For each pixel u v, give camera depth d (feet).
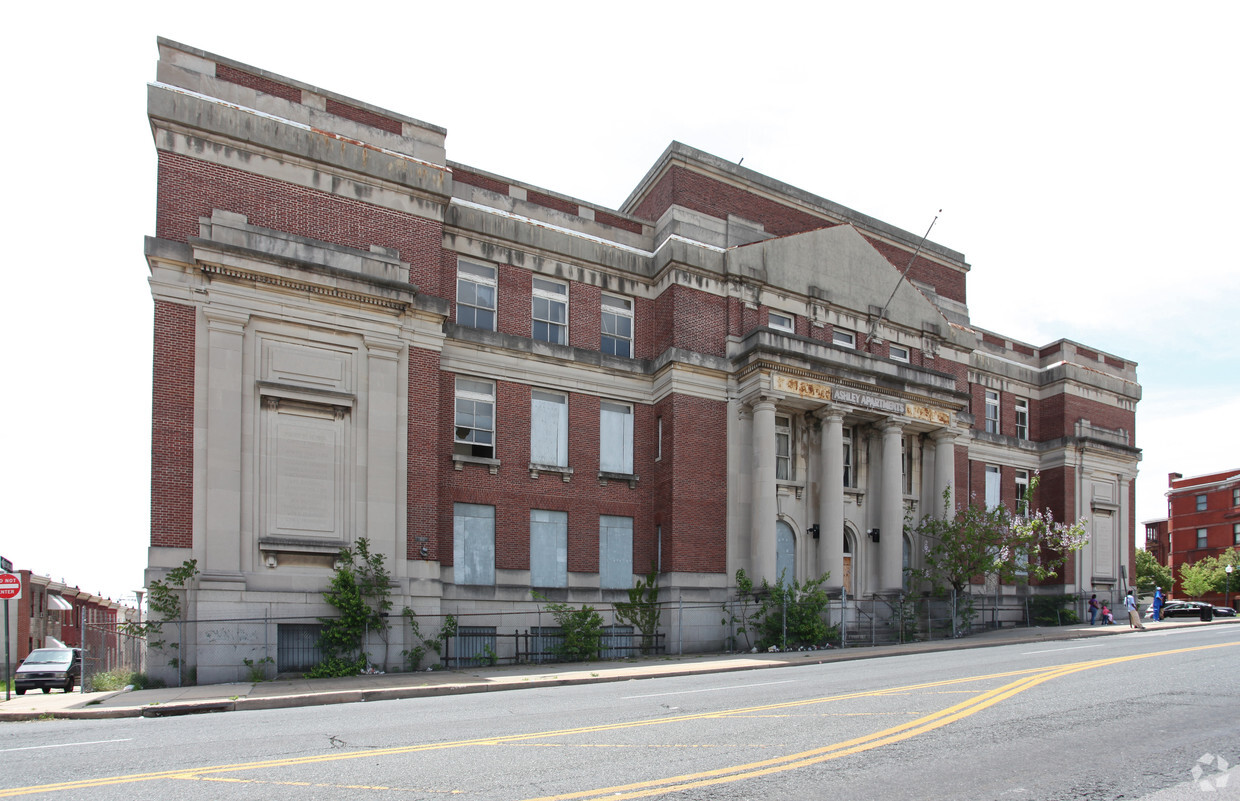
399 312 79.41
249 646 68.39
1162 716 35.60
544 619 86.99
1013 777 24.99
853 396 101.86
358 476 75.77
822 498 99.40
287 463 72.90
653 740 31.50
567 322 96.68
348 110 81.92
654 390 99.35
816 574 101.24
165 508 67.31
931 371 109.40
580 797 22.85
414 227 82.38
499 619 84.69
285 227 75.77
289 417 73.61
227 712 49.29
